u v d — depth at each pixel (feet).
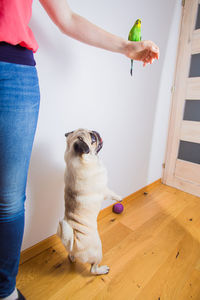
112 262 3.67
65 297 3.00
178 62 6.40
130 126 5.31
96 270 3.24
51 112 3.42
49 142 3.53
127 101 4.97
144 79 5.31
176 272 3.51
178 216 5.31
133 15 4.39
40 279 3.27
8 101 1.80
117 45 2.75
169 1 5.35
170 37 5.86
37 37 2.93
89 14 3.51
